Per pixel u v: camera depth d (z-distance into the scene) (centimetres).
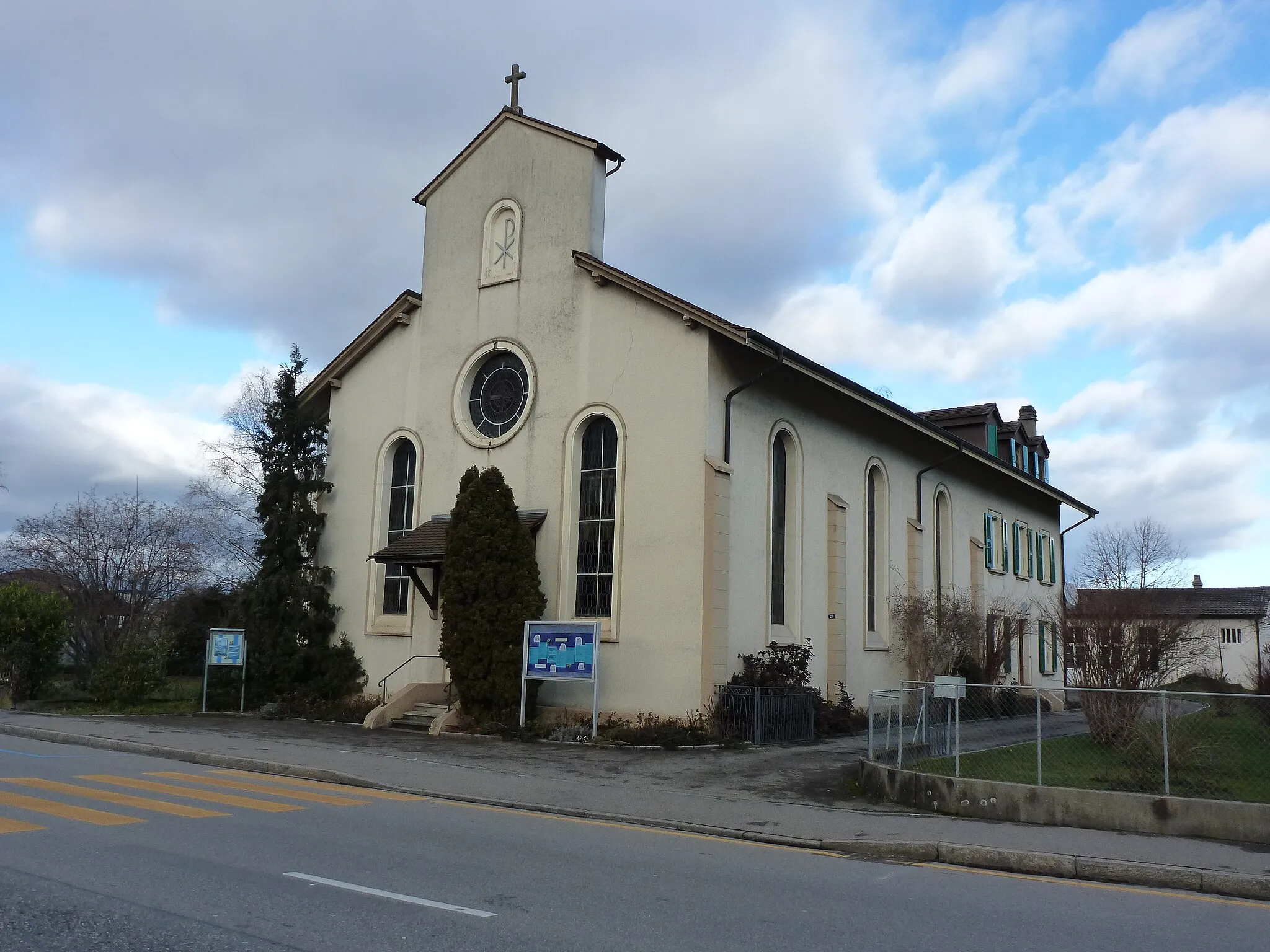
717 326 1916
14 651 2627
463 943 629
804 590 2242
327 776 1446
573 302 2134
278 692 2323
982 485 3431
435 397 2325
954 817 1177
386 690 2273
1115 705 1461
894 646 2633
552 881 814
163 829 971
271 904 706
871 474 2670
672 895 782
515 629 1952
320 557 2458
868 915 747
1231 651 6041
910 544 2784
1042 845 1009
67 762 1518
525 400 2188
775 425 2177
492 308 2259
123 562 4119
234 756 1584
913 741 1462
